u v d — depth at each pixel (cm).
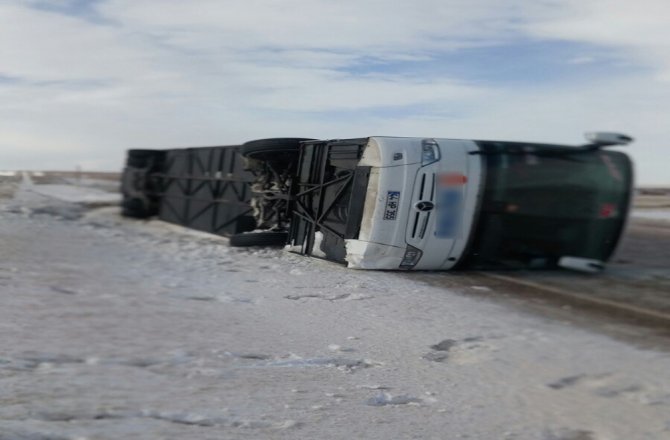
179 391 464
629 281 1109
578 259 1195
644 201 4016
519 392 521
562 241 1197
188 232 1858
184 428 387
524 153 1183
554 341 691
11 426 360
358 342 671
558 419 459
